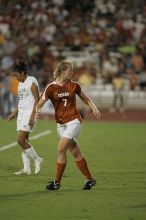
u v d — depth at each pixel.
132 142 49.53
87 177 29.50
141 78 80.19
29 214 24.48
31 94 33.09
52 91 28.52
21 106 33.38
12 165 37.38
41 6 91.56
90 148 45.53
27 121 33.16
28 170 33.97
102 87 80.69
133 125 63.44
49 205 26.12
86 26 88.44
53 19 89.56
